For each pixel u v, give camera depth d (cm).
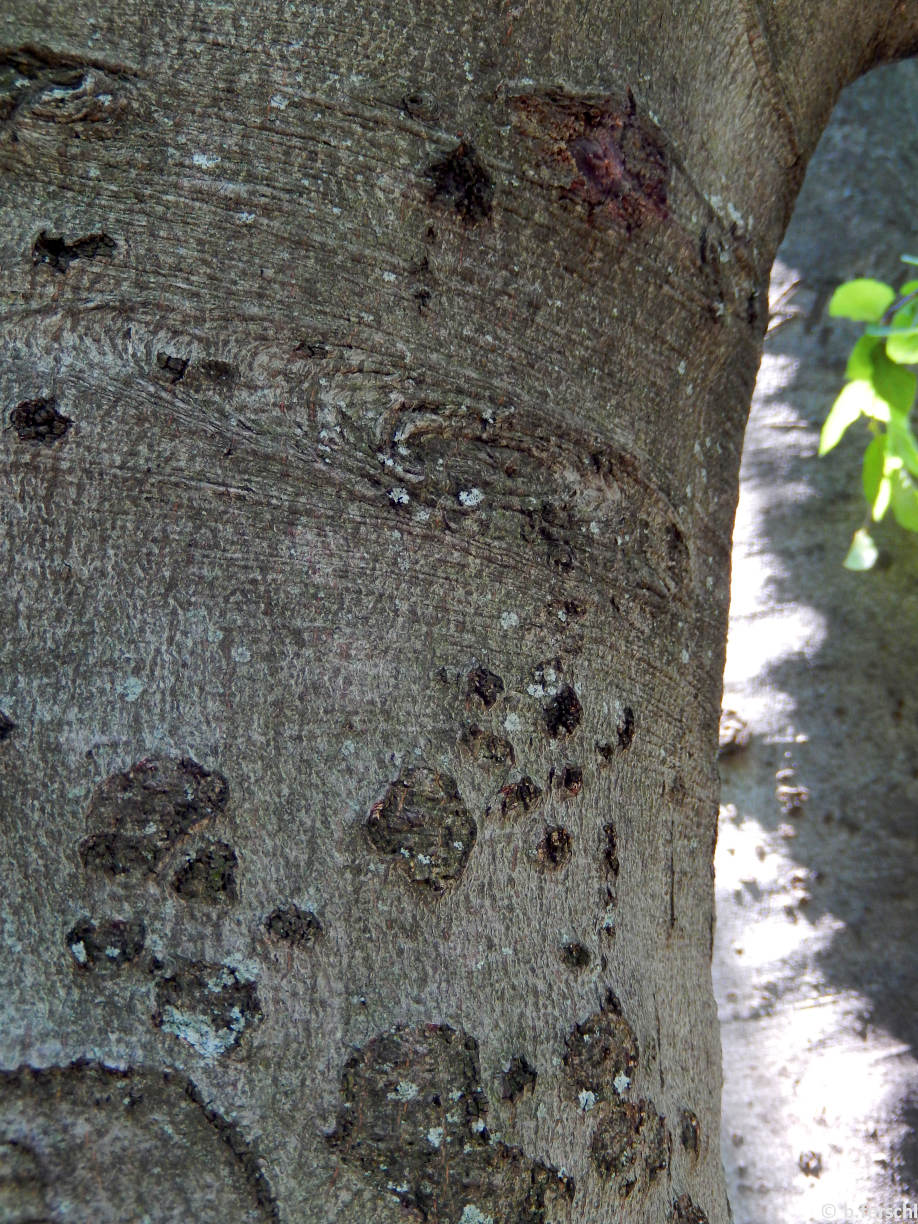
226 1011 57
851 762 160
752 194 85
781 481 172
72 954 56
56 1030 55
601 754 69
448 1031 60
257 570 61
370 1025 59
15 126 62
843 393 152
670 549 76
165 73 63
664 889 73
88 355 61
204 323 62
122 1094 55
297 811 60
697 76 79
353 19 66
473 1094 60
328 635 62
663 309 76
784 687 165
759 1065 158
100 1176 54
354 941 59
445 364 66
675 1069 71
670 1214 67
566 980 65
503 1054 61
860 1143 150
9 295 61
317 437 63
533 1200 61
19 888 56
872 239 174
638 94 73
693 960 76
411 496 65
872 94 179
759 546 172
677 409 77
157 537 60
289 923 59
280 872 59
